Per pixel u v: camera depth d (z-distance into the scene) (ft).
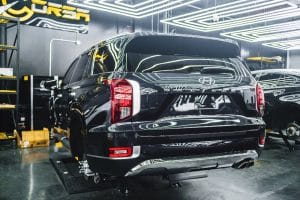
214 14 29.53
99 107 7.22
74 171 11.55
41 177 11.33
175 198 9.02
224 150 7.63
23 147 17.83
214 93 7.60
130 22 33.71
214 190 9.86
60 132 12.86
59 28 27.84
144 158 6.70
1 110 23.31
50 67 27.20
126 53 7.44
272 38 43.83
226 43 8.85
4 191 9.66
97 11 30.68
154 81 7.00
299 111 17.10
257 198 9.12
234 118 7.81
